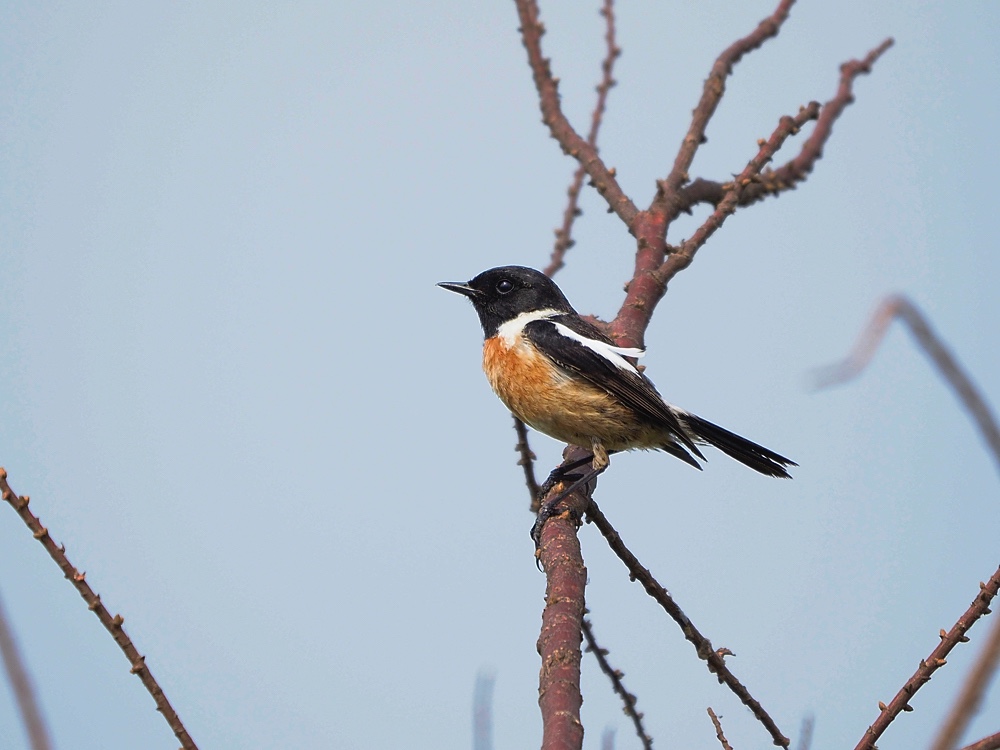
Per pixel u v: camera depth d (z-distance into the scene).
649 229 12.13
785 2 12.87
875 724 7.53
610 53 13.01
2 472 6.26
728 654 8.77
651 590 8.85
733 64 12.80
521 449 9.93
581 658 7.14
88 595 6.30
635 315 11.85
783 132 11.99
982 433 2.64
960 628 7.32
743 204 12.84
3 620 3.64
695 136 12.64
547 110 13.12
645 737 8.62
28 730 3.57
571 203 12.92
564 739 6.28
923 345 2.71
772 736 8.63
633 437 12.36
